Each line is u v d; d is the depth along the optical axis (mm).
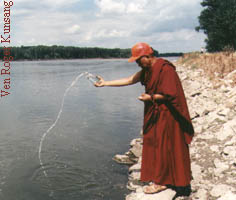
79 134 8258
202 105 8570
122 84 3875
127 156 6199
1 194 4777
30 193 4793
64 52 168875
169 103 3461
